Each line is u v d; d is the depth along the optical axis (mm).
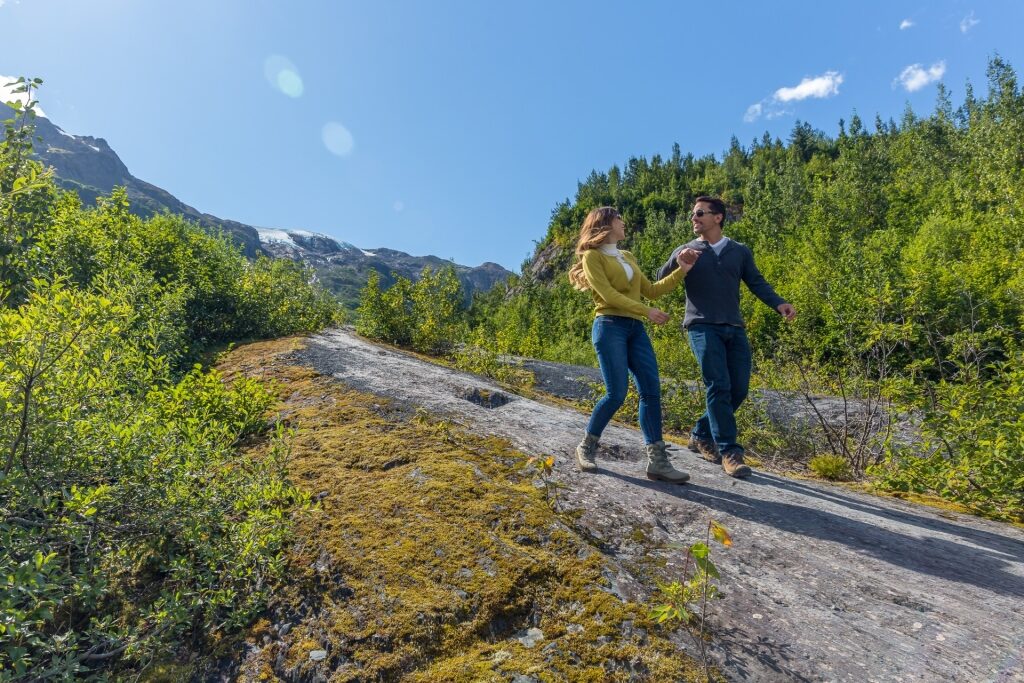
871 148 58375
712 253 3715
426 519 2627
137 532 2518
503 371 8258
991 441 3709
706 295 3688
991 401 4086
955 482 3781
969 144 33625
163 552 2535
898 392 4570
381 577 2246
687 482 3322
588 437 3367
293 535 2590
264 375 5777
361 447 3555
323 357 6559
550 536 2477
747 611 2041
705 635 1891
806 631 1932
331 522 2660
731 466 3586
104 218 7898
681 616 1785
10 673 1776
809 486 3736
